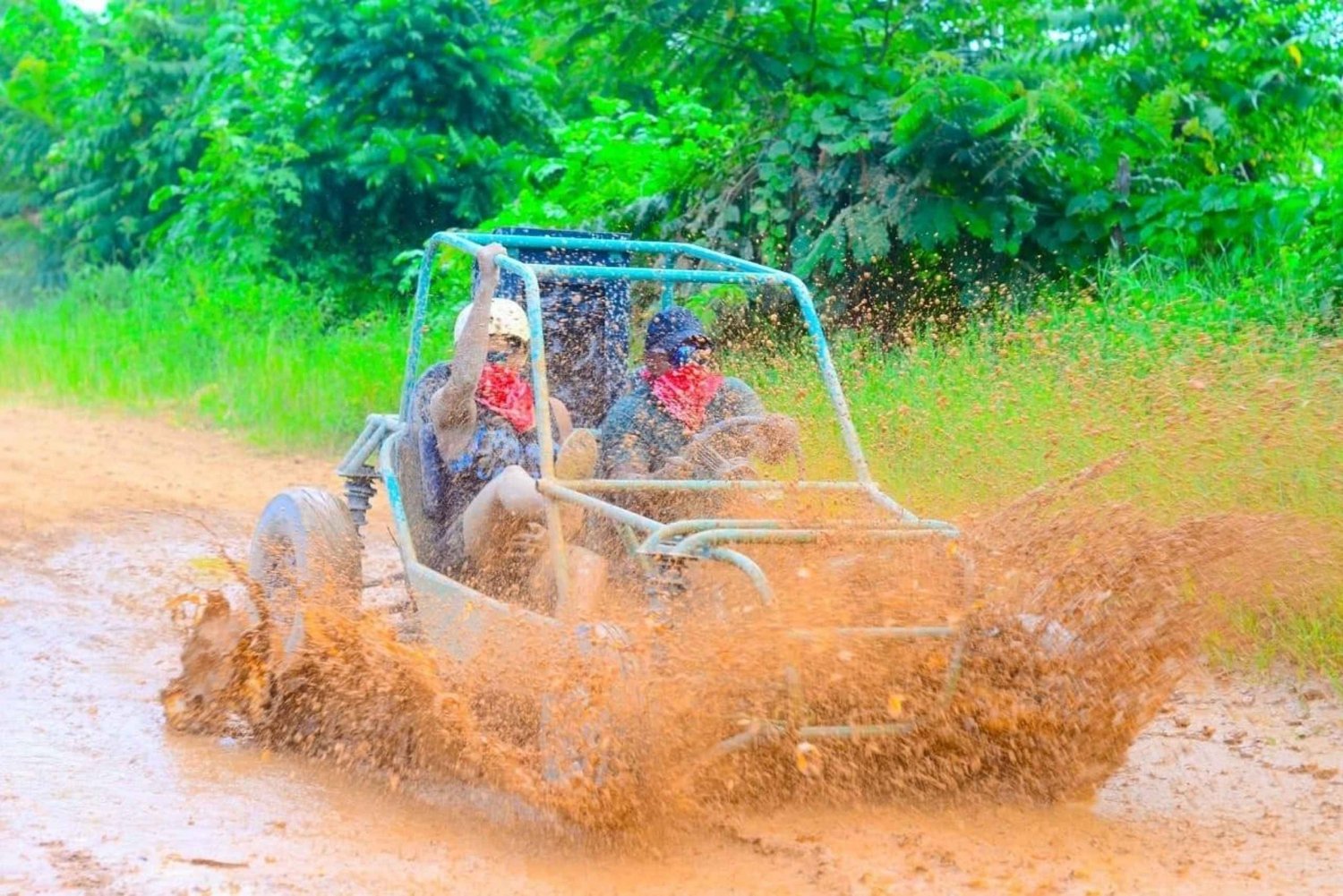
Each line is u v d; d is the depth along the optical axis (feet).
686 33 40.37
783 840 14.92
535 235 21.61
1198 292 31.04
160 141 74.18
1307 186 35.17
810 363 29.68
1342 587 21.09
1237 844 15.02
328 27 57.98
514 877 14.03
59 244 83.15
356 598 19.01
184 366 56.49
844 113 37.96
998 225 35.35
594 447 16.51
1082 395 24.31
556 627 14.75
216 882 13.69
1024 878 13.96
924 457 23.40
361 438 20.74
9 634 23.66
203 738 18.90
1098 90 37.01
